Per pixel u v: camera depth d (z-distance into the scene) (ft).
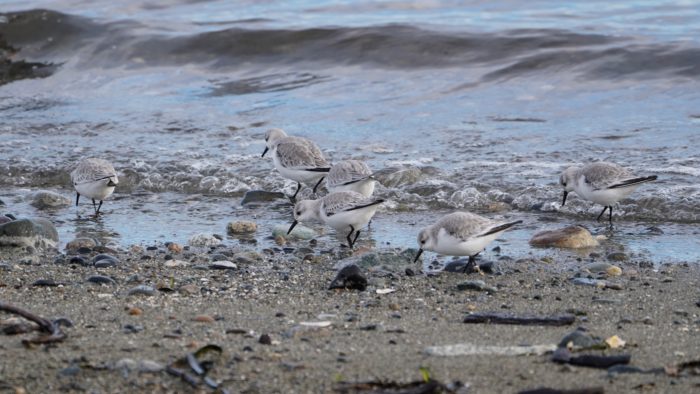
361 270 36.17
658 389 22.89
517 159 54.70
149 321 29.27
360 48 76.89
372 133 61.31
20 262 39.19
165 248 42.88
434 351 25.70
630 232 44.60
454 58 73.77
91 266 38.55
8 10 90.07
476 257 40.68
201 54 80.28
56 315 30.04
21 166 58.03
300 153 51.78
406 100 67.51
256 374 23.95
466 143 58.08
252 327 28.86
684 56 68.44
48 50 84.12
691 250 41.22
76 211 50.83
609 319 30.35
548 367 24.49
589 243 42.45
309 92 71.05
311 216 44.37
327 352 25.88
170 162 57.82
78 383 23.20
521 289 35.01
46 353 25.29
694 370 24.07
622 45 70.85
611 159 53.42
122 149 60.59
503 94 67.21
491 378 23.70
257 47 79.66
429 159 55.42
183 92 73.20
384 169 53.62
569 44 73.26
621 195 45.14
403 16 85.15
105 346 26.05
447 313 31.17
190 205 51.88
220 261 39.24
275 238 44.83
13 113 69.72
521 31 75.25
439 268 38.91
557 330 28.58
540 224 46.42
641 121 59.82
